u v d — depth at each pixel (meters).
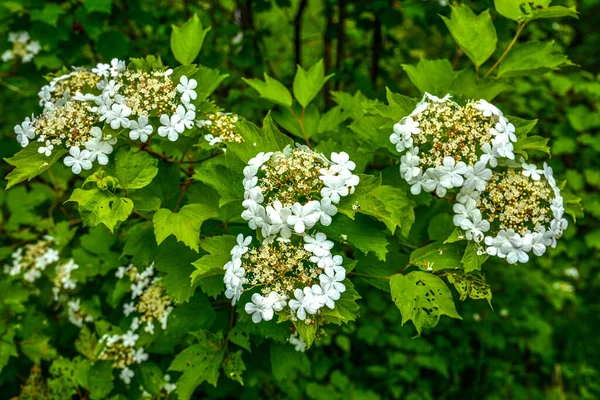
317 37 1.15
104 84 0.49
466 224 0.45
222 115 0.51
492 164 0.45
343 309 0.44
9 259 0.74
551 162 0.95
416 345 0.94
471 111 0.46
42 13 0.69
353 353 0.99
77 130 0.47
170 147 0.54
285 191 0.44
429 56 1.08
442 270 0.50
